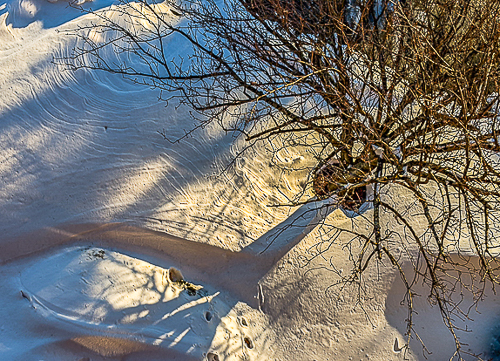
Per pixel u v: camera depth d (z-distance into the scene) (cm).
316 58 630
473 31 579
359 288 714
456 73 511
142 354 634
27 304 654
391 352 711
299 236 730
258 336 700
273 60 657
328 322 710
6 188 711
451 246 703
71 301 640
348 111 585
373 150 633
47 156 738
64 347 630
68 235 712
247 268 729
